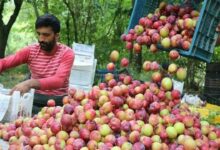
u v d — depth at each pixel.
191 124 2.84
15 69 14.16
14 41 20.52
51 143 2.76
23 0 13.99
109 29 13.81
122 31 13.91
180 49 3.07
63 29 14.36
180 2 3.57
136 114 2.86
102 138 2.71
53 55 4.73
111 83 3.13
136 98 2.95
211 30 3.21
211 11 3.12
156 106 2.90
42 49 4.71
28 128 3.04
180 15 3.32
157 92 3.05
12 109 3.77
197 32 2.98
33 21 15.94
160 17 3.33
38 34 4.62
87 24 14.07
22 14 16.98
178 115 2.89
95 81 7.85
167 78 3.09
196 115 3.15
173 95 3.07
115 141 2.66
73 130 2.77
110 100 2.93
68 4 13.27
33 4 13.53
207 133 2.97
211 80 7.28
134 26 3.46
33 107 4.46
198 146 2.76
